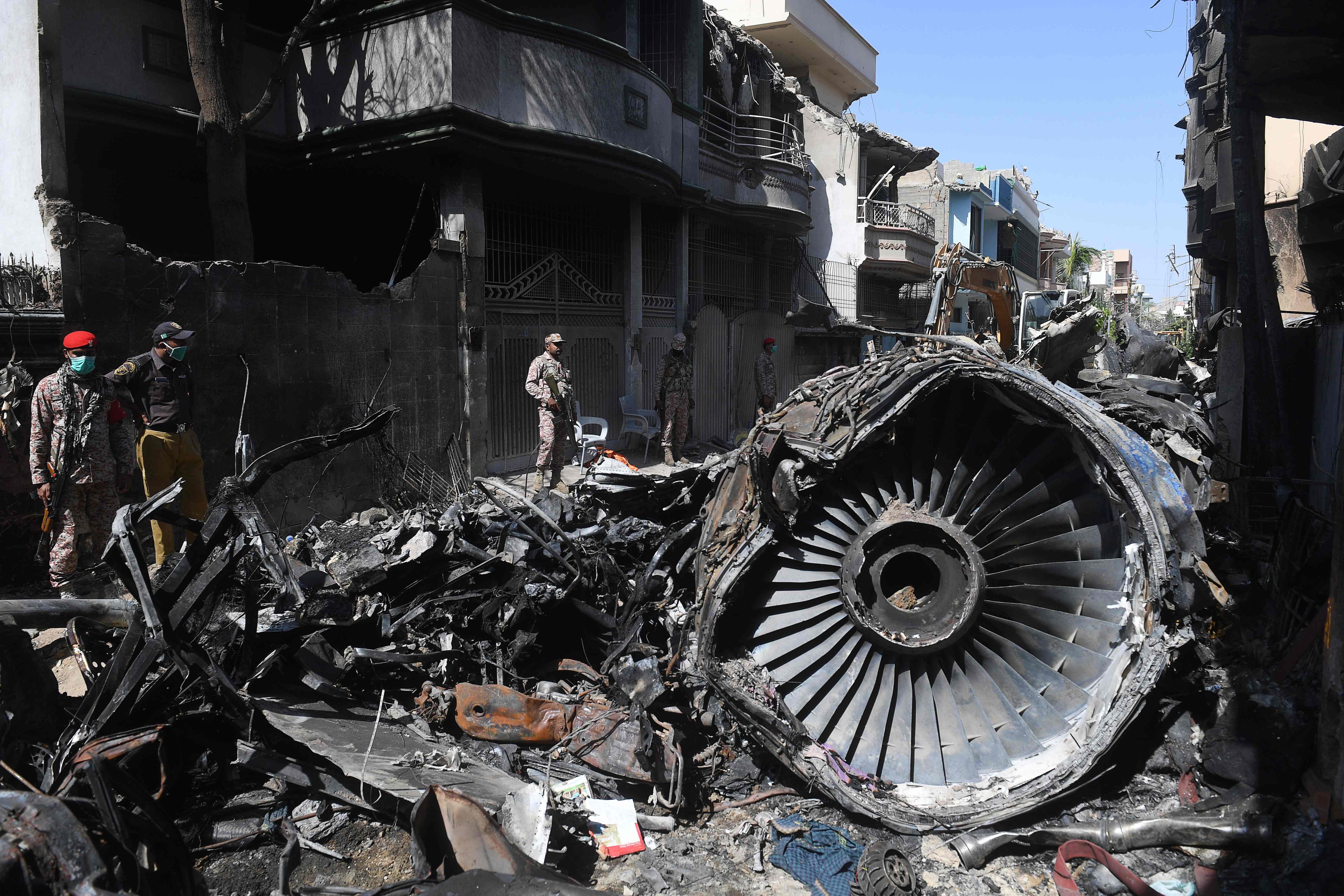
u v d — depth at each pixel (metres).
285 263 8.50
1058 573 4.54
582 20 14.23
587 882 3.71
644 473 6.95
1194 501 6.12
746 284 19.55
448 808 3.39
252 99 10.92
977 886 3.70
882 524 4.46
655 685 4.61
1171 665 4.50
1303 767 3.93
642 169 12.72
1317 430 7.67
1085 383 7.99
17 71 7.09
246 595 4.71
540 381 10.46
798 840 4.01
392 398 9.83
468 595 5.68
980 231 33.16
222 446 7.93
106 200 11.07
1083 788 4.14
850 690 4.57
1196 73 15.28
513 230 12.60
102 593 6.42
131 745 3.96
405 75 10.21
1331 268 8.52
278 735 4.24
